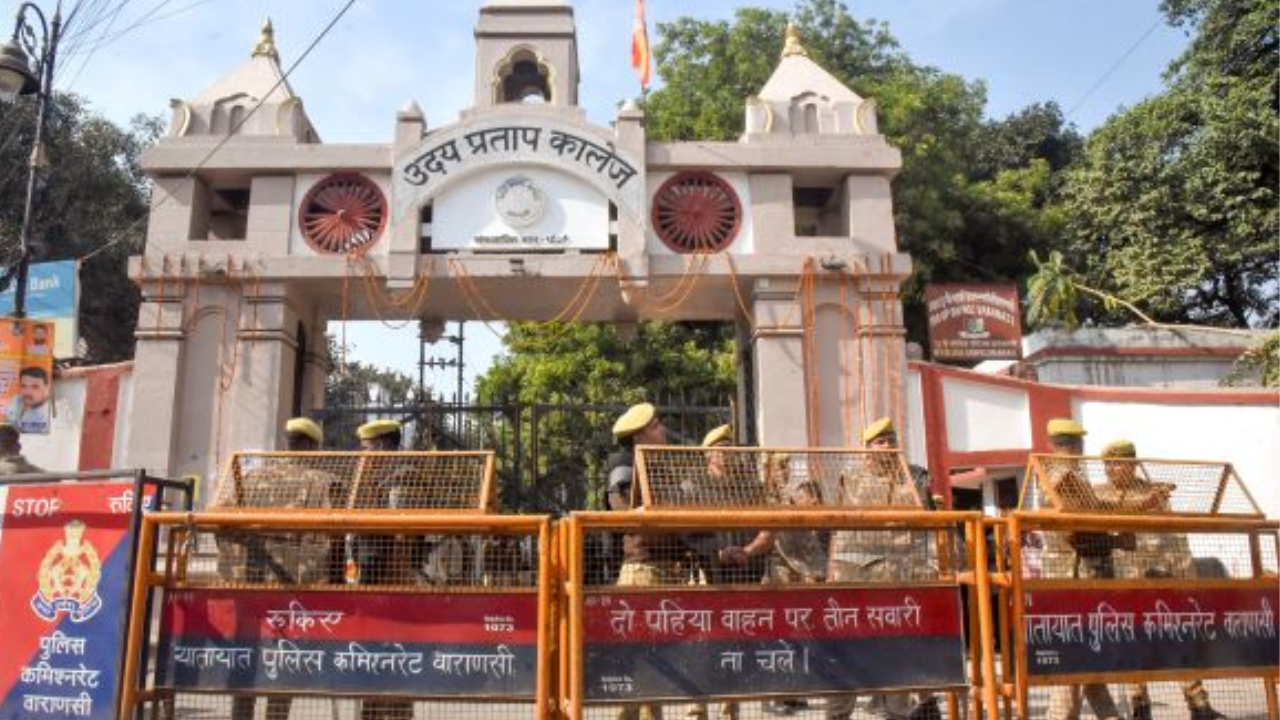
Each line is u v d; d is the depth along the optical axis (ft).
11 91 39.19
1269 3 68.54
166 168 42.88
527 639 16.97
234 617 17.38
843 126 45.29
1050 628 18.12
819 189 47.24
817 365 42.65
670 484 18.30
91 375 42.91
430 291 43.68
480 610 17.13
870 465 19.38
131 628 17.21
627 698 16.47
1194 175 71.00
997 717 17.56
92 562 17.75
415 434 45.88
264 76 45.73
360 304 45.91
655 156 43.88
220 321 42.22
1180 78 77.00
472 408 43.73
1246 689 23.63
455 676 16.92
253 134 43.62
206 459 40.83
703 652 16.89
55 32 40.83
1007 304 53.16
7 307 44.24
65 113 83.61
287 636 17.25
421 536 17.87
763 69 79.10
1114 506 19.90
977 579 18.03
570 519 16.88
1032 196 94.12
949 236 82.12
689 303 46.75
